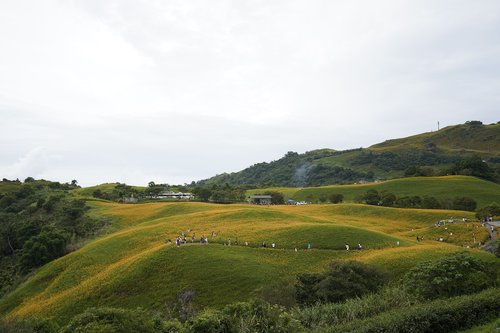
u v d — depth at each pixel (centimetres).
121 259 7369
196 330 2641
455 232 8381
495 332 1989
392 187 17125
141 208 13950
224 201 16638
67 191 19750
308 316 2756
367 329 2078
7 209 14975
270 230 7812
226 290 5462
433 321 2222
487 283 3238
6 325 2823
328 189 18862
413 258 5666
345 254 6388
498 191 15238
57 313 5641
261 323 2503
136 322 2495
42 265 8525
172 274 6006
